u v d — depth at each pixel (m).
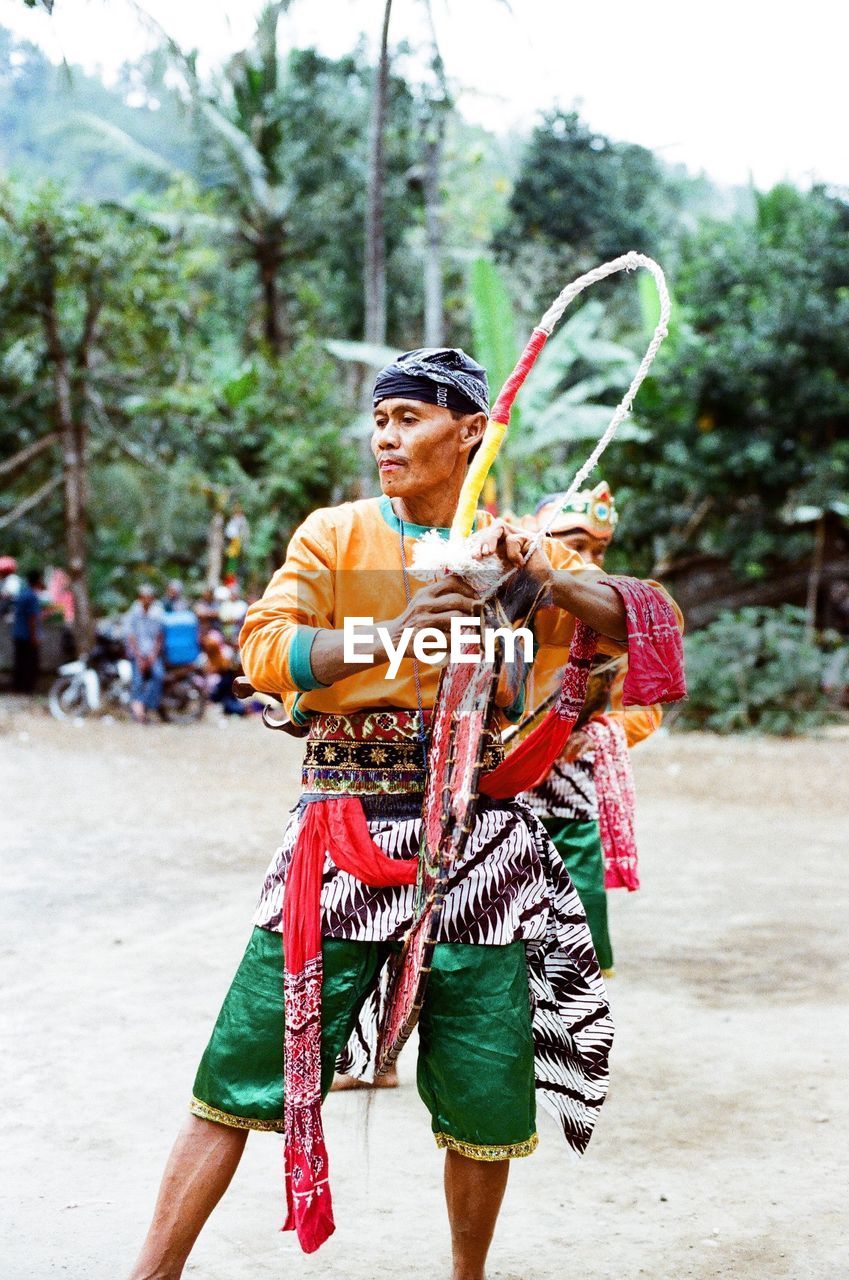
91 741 14.59
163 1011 4.63
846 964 5.39
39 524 22.39
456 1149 2.35
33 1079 3.94
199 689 17.03
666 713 17.05
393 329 29.72
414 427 2.38
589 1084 2.48
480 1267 2.43
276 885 2.38
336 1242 2.93
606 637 2.46
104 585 24.98
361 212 26.55
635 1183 3.27
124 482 25.36
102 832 8.61
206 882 6.98
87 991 4.88
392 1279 2.75
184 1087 3.88
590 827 4.10
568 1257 2.86
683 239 19.36
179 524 26.89
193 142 24.86
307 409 21.11
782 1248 2.90
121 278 18.83
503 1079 2.30
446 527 2.47
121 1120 3.62
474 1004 2.30
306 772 2.42
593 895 4.07
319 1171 2.27
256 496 20.27
